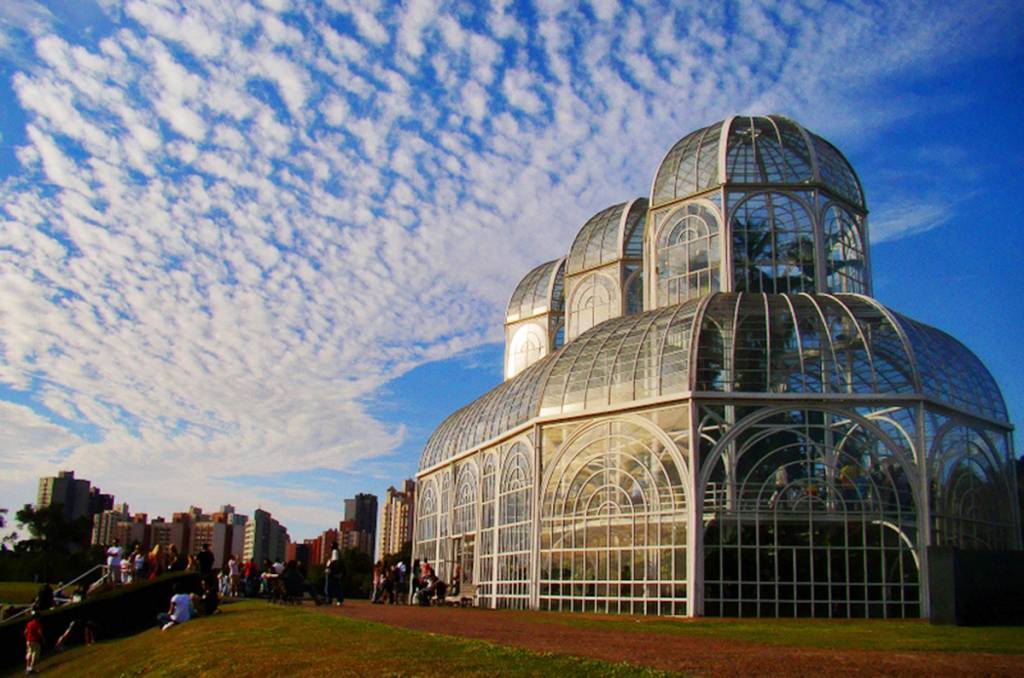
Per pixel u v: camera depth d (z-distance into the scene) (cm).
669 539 4984
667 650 2762
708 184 6531
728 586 4806
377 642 2888
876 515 4884
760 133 6650
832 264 6425
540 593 5550
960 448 5253
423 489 8612
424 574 6166
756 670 2306
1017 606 3900
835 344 5159
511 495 6166
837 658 2572
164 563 6222
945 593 3875
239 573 7206
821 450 4959
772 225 6378
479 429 7019
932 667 2386
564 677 2166
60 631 4897
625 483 5253
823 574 4812
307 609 4712
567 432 5641
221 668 2859
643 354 5422
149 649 3881
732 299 5506
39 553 14950
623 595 5112
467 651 2603
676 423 5094
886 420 5000
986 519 5353
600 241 8038
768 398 5009
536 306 9112
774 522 4872
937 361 5281
